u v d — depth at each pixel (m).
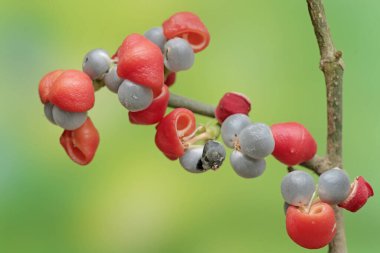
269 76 0.55
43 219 0.54
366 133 0.56
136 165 0.54
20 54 0.55
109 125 0.54
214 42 0.55
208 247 0.54
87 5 0.55
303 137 0.40
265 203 0.54
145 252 0.54
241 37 0.55
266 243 0.54
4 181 0.54
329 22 0.56
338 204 0.40
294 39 0.55
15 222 0.54
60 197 0.54
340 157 0.41
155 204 0.54
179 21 0.42
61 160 0.54
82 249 0.54
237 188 0.54
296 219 0.39
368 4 0.56
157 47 0.41
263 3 0.56
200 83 0.55
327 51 0.41
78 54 0.55
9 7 0.55
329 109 0.41
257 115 0.55
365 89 0.56
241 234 0.54
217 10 0.56
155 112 0.41
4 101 0.54
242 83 0.55
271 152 0.40
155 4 0.56
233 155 0.40
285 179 0.40
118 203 0.54
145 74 0.40
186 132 0.41
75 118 0.41
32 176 0.54
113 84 0.41
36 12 0.55
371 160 0.55
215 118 0.42
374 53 0.56
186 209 0.54
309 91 0.55
